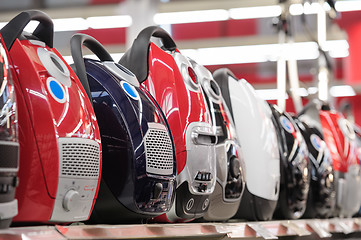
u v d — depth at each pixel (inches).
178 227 58.6
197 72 78.1
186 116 67.0
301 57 326.3
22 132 45.9
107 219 57.0
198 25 315.6
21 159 45.7
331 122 118.6
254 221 86.0
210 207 73.2
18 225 46.4
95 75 59.1
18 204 45.6
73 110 50.0
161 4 257.9
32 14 50.8
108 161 56.1
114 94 57.6
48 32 53.8
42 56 50.2
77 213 49.6
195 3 258.5
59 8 264.5
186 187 65.0
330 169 107.0
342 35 273.4
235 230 69.9
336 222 107.2
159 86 66.4
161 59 68.3
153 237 53.9
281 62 145.6
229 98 88.7
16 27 48.8
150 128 57.9
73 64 59.7
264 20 303.0
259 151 86.3
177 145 65.0
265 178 86.0
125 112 56.7
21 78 46.9
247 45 320.2
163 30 71.6
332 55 345.4
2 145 40.9
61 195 47.8
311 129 109.7
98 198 56.2
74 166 48.8
